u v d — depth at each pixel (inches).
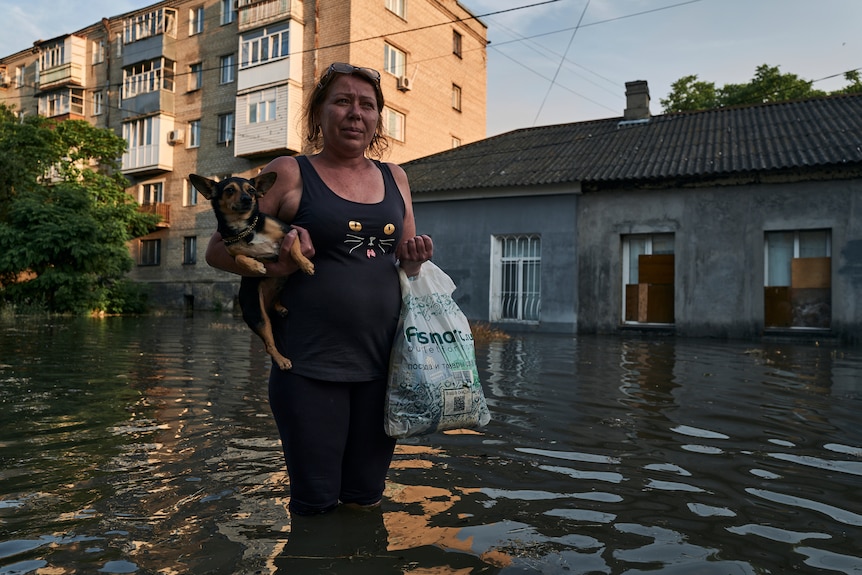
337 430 96.6
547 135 761.6
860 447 151.1
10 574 79.9
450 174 697.0
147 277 1185.4
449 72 1155.9
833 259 508.1
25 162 924.6
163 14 1159.6
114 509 103.7
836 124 571.2
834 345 482.9
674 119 705.6
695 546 91.6
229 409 190.4
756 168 521.7
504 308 645.9
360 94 95.5
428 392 95.5
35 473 124.3
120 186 1066.7
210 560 84.0
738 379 266.1
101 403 199.0
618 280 589.6
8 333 487.2
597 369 298.2
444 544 90.2
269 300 95.3
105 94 1288.1
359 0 947.3
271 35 999.6
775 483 123.0
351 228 93.2
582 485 119.9
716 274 550.0
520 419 180.2
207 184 87.7
